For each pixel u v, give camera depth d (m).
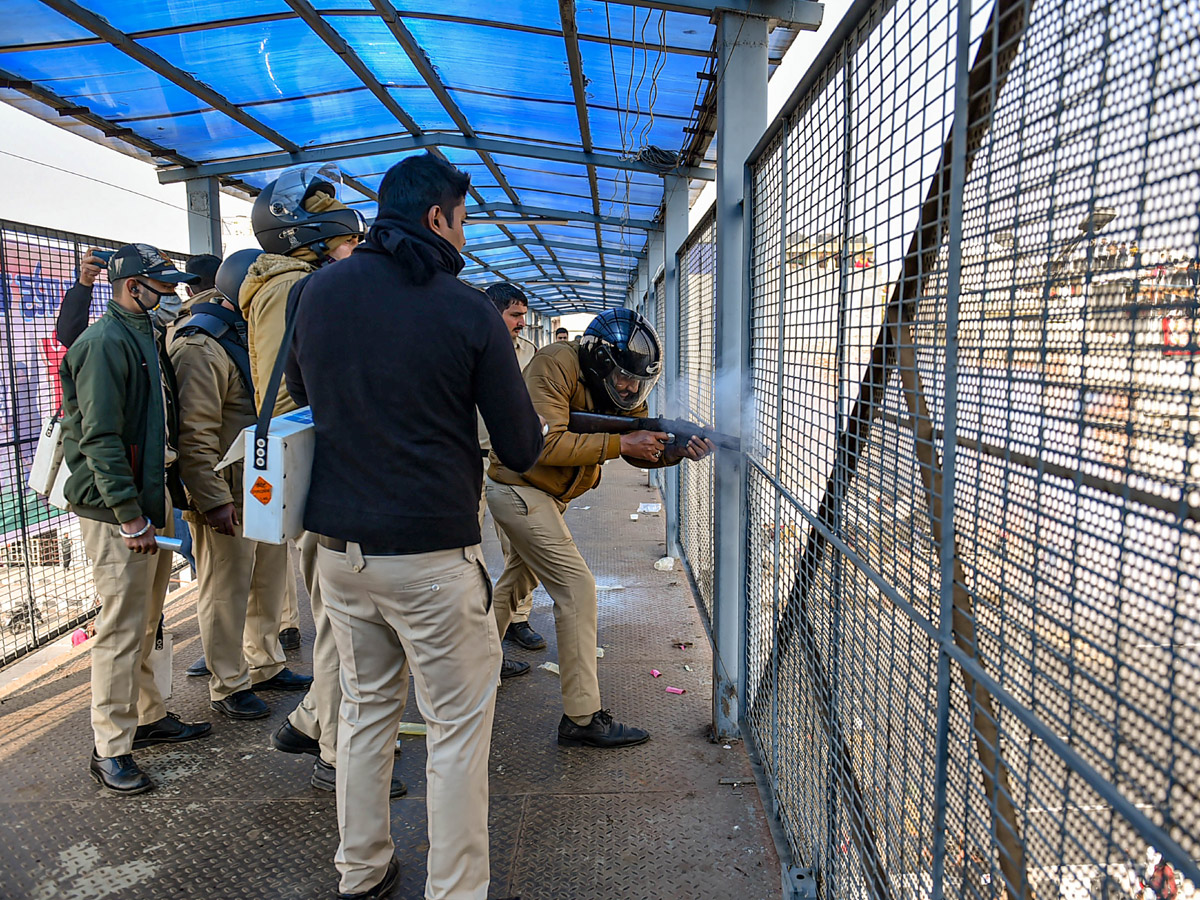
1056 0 0.85
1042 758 0.92
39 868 2.34
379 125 5.39
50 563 4.20
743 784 2.79
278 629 3.65
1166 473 0.67
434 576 1.83
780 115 2.13
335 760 2.69
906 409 1.28
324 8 3.55
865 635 1.53
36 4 3.28
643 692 3.59
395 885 2.24
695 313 4.62
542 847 2.45
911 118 1.23
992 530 0.99
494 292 4.14
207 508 3.01
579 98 4.54
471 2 3.46
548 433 2.79
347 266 1.83
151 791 2.75
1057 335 0.83
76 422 2.64
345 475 1.83
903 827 1.30
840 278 1.62
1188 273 0.63
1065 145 0.82
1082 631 0.79
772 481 2.32
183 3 3.42
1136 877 0.75
